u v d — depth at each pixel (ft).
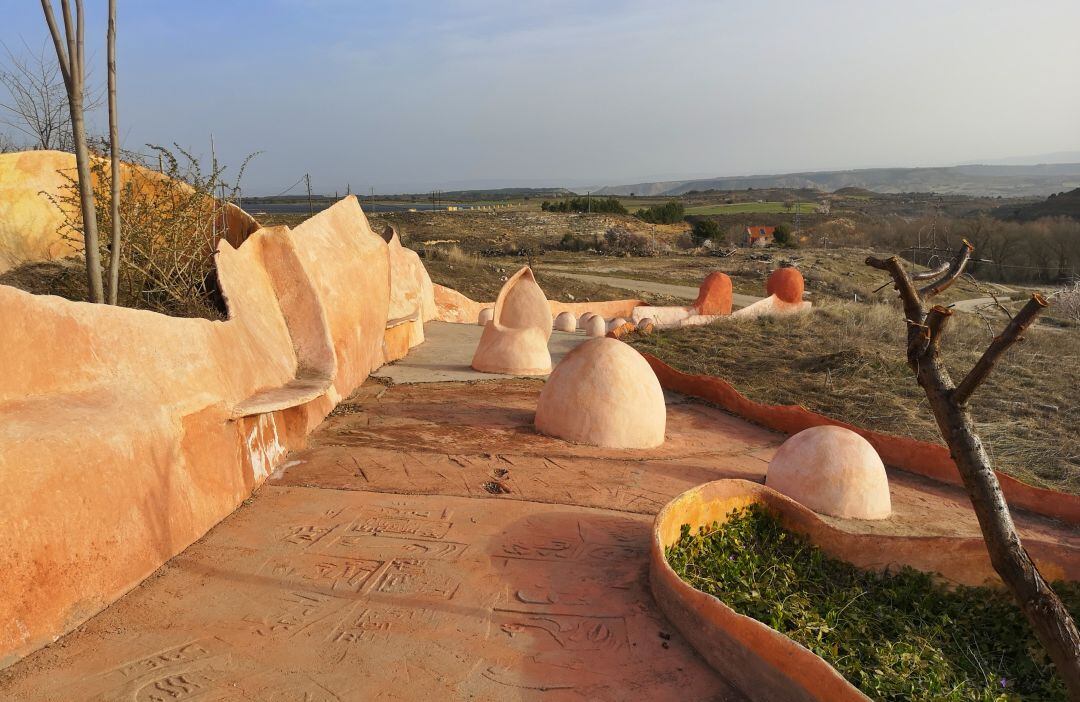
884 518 25.77
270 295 29.73
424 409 34.22
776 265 167.53
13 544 13.56
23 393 15.03
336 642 15.24
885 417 39.91
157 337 19.40
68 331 16.46
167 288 26.13
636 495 24.99
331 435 29.17
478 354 45.37
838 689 12.67
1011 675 17.16
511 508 22.86
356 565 18.62
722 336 64.54
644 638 16.17
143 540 17.16
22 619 13.74
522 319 47.80
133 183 29.60
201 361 21.03
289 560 18.69
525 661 14.99
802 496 25.76
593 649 15.61
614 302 99.04
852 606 19.21
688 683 14.71
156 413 18.19
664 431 32.22
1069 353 56.75
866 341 60.29
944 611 19.58
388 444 28.40
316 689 13.65
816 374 49.06
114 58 20.95
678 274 155.74
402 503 22.76
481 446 28.89
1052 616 10.31
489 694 13.84
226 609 16.22
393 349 47.67
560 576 18.74
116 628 15.08
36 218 30.17
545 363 45.50
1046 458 34.01
